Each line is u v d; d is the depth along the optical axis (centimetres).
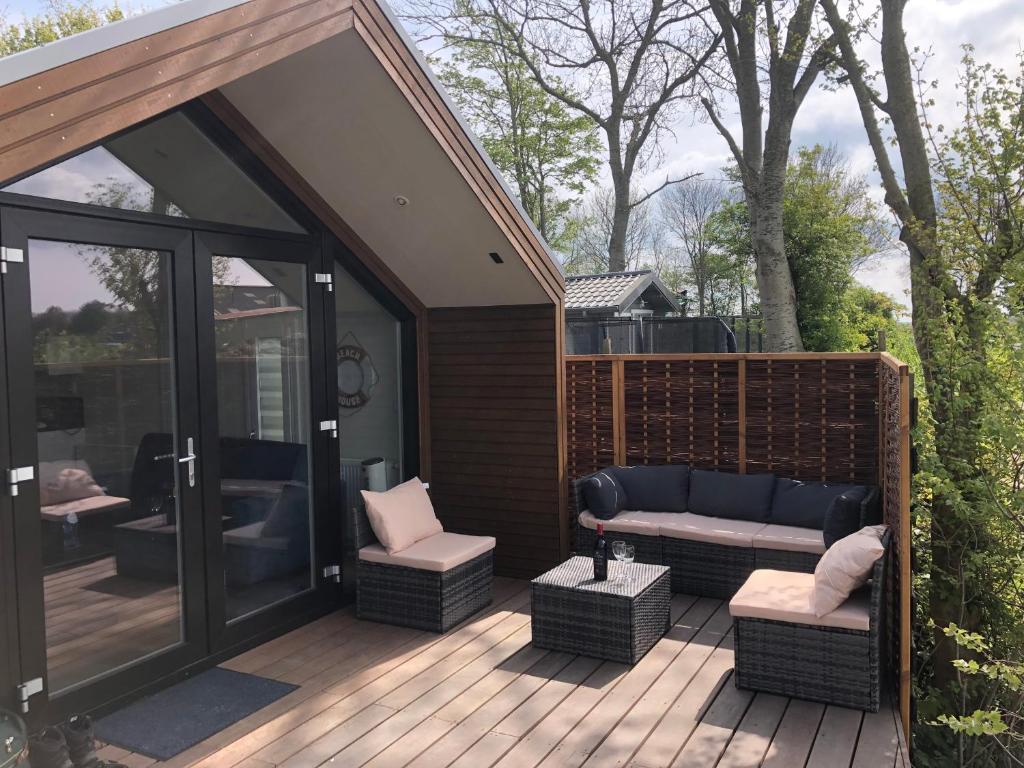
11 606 373
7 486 370
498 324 676
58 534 396
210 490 482
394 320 689
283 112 484
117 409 426
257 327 522
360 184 546
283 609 543
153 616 450
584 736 396
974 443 600
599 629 490
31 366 380
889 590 482
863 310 1762
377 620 564
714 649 509
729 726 405
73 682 406
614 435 728
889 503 527
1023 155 595
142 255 442
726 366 680
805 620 431
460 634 539
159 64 341
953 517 619
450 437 705
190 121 471
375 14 440
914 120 746
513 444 680
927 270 654
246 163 510
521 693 445
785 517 617
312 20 405
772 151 1302
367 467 635
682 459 703
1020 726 584
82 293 408
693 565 613
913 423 527
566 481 675
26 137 295
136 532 438
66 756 335
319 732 401
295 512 560
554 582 509
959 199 632
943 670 632
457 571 557
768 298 1323
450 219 571
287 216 550
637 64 1831
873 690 418
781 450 662
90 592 413
